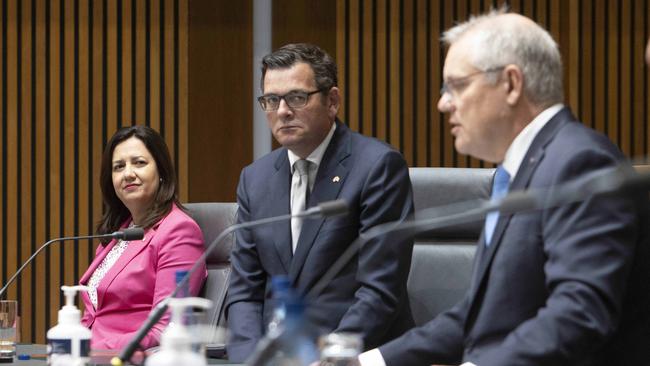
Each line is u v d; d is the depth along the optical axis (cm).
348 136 793
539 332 446
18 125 1405
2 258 1396
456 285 819
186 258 899
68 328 531
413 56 1420
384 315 729
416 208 825
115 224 962
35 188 1404
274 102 776
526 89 497
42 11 1405
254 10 1430
